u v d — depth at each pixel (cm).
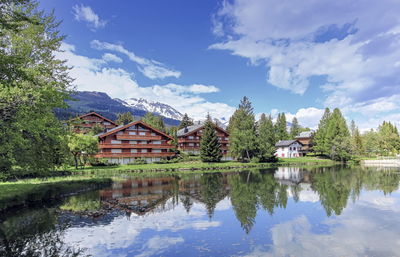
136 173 4572
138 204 1959
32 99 1450
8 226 1389
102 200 2112
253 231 1307
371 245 1105
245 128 7100
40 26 1916
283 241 1163
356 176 3878
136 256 1010
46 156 1819
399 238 1184
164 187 2869
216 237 1220
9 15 1365
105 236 1237
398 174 4150
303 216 1589
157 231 1312
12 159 1462
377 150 9419
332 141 7769
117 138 6200
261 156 6675
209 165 5641
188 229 1344
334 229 1328
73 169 4666
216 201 2072
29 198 2009
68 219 1527
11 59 1381
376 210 1723
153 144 6600
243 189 2677
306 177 3791
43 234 1262
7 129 1382
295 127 12925
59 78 2036
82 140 4516
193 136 8069
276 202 2011
